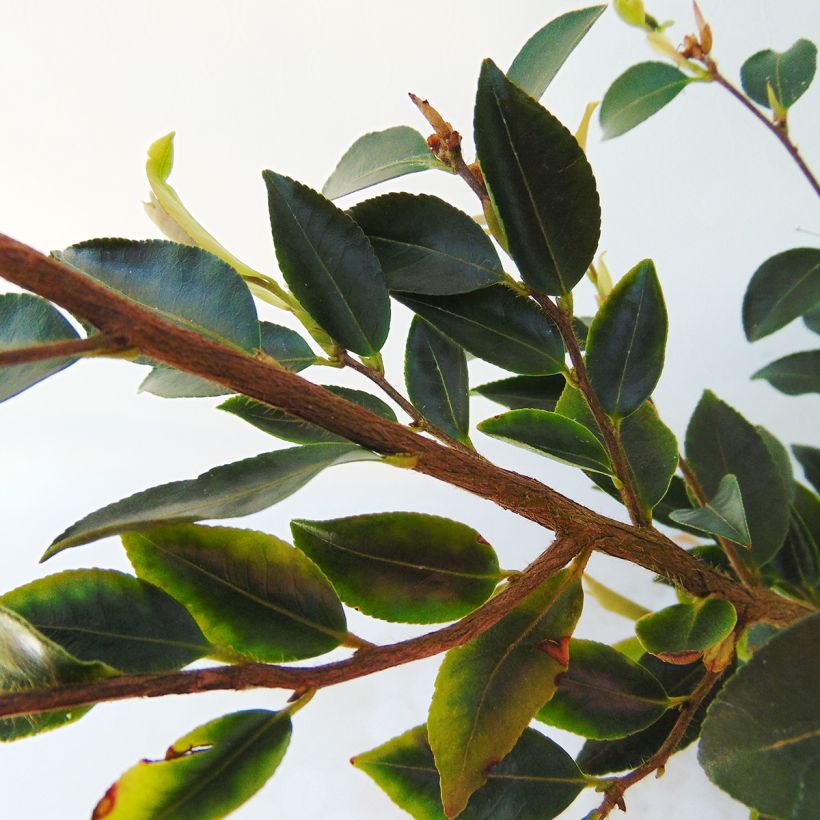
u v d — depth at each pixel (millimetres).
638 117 392
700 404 379
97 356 252
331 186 341
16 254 245
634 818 430
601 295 374
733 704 277
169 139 295
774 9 545
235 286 287
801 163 384
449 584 296
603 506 589
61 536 269
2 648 253
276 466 279
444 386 342
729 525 313
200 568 280
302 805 448
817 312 433
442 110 585
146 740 490
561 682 320
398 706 478
